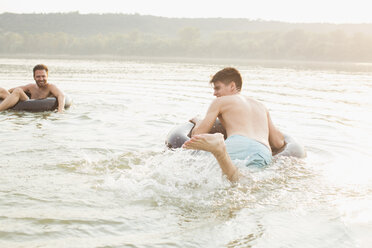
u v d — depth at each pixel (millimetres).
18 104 5895
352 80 14172
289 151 3393
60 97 6102
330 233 1994
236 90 3590
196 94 8469
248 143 3039
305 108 6898
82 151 3543
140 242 1849
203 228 2016
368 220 2162
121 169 3010
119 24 196000
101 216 2129
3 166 2992
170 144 3588
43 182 2654
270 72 19047
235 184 2686
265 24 184250
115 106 6547
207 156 2979
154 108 6434
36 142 3846
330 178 2936
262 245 1849
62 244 1803
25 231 1922
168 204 2322
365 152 3828
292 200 2449
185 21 199625
